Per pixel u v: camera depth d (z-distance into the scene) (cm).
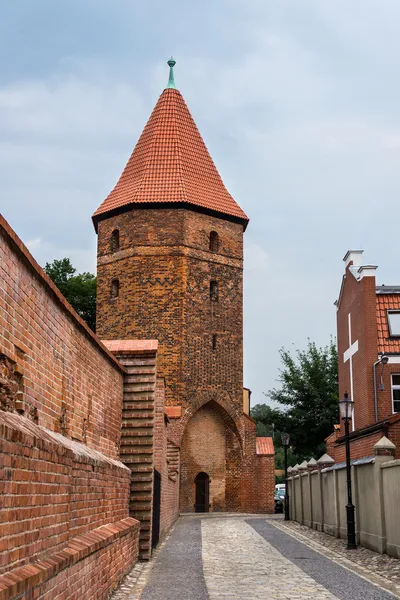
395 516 1580
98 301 4097
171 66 4522
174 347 3884
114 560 1057
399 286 3638
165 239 3978
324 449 5353
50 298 784
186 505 3928
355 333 3547
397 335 3303
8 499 532
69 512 765
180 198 3994
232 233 4209
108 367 1262
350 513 1823
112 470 1163
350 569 1393
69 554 712
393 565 1449
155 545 1711
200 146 4350
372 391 3253
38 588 575
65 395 888
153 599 998
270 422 5478
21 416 680
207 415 4041
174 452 3119
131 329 3919
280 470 8788
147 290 3941
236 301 4144
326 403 5397
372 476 1762
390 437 2205
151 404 1472
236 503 4009
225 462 4044
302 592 1081
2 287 602
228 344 4069
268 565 1425
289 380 5484
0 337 604
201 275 4019
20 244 628
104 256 4122
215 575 1260
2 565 520
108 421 1277
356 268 3644
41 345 752
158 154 4209
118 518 1259
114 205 4091
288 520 3097
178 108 4394
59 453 704
